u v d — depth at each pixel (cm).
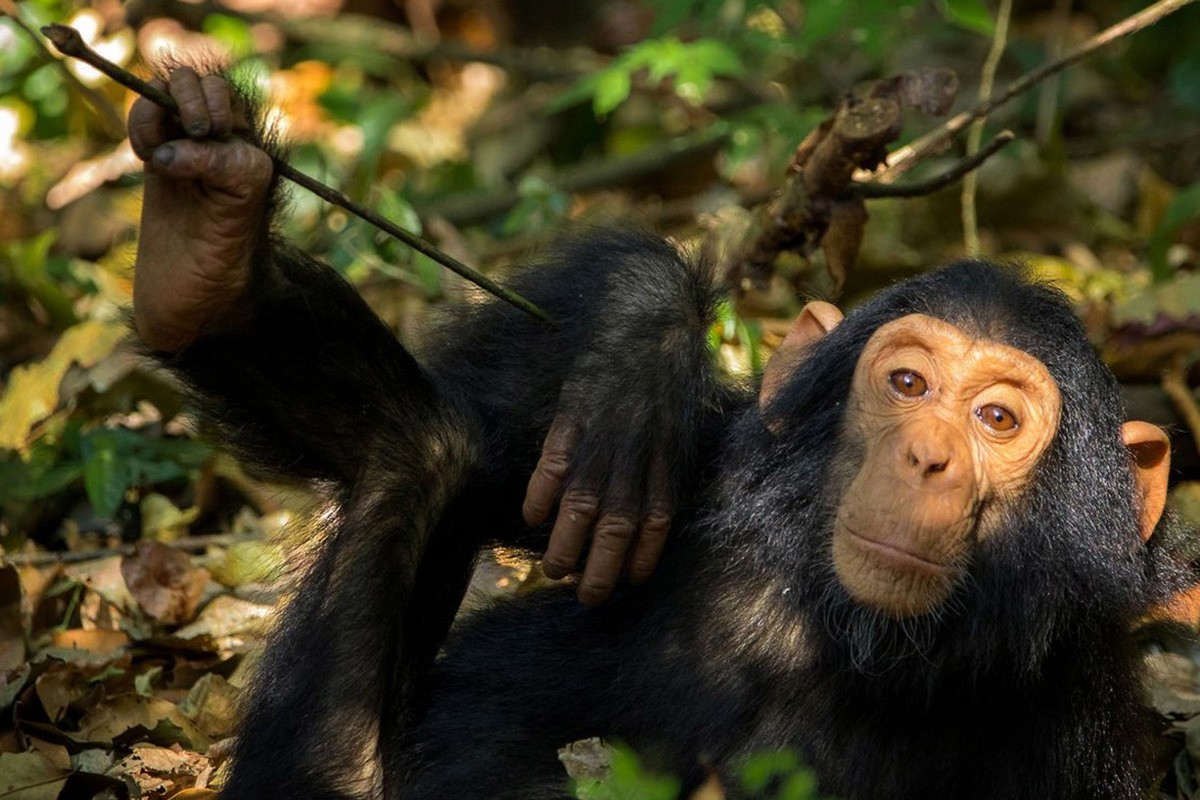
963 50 2281
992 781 975
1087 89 2281
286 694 974
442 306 1175
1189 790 1130
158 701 1144
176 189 880
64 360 1473
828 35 1808
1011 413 948
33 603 1255
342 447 1016
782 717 984
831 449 976
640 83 2256
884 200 1711
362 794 958
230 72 938
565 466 992
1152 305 1548
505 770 995
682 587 1017
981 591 945
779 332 1480
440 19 2733
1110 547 970
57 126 2111
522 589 1184
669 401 1009
